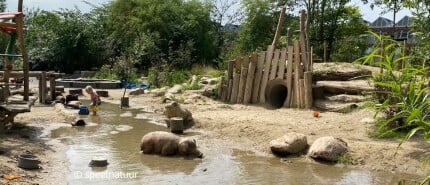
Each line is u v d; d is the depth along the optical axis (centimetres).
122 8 3897
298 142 1054
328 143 1015
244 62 1778
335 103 1568
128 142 1152
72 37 3675
